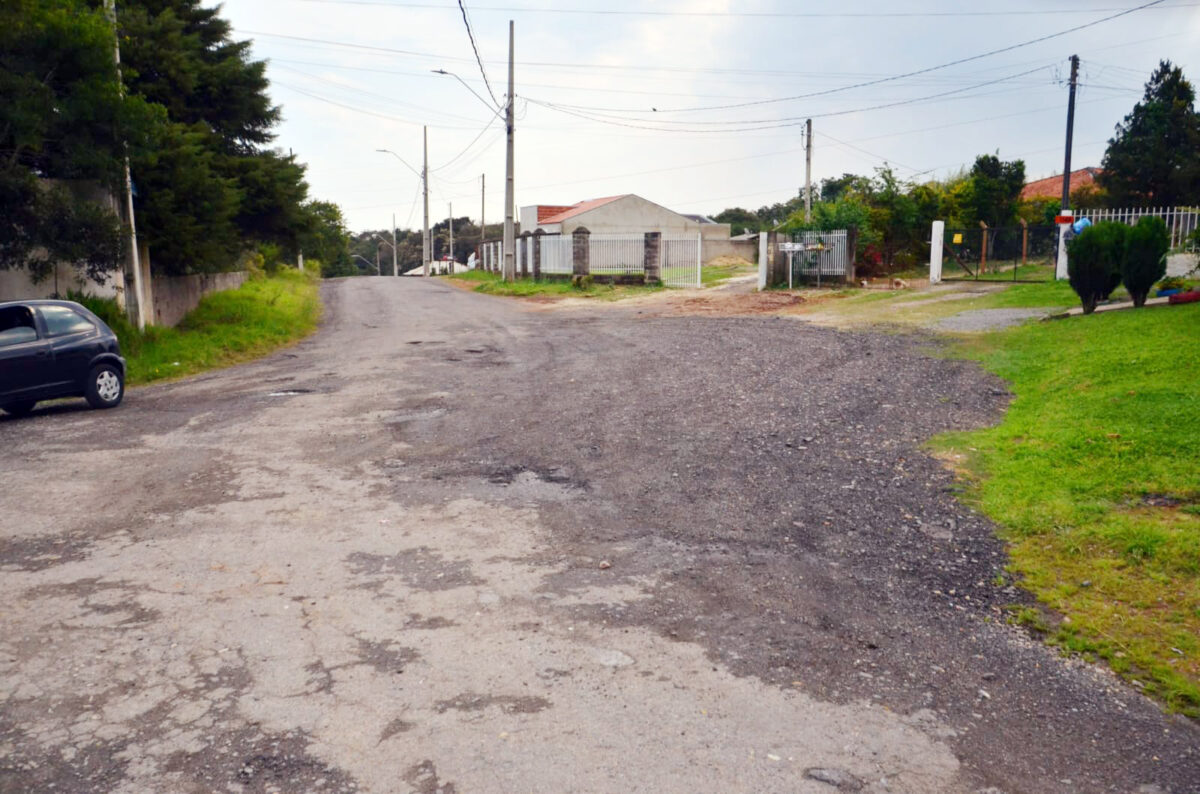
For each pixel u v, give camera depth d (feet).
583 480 24.54
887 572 17.88
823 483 23.97
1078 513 20.06
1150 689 13.25
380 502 22.52
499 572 17.61
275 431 31.63
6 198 44.57
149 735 11.59
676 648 14.32
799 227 100.42
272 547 19.02
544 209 215.72
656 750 11.28
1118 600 16.17
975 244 108.27
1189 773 11.18
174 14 63.67
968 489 23.15
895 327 56.80
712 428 30.63
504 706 12.35
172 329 62.54
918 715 12.42
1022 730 12.12
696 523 20.79
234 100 68.64
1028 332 48.01
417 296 113.91
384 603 16.01
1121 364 33.42
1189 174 112.57
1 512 21.61
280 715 12.08
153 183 58.44
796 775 10.80
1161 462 22.38
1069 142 87.81
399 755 11.11
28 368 35.14
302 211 74.69
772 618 15.58
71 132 46.85
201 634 14.62
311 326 78.84
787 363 44.32
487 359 50.98
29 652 13.96
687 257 107.14
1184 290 53.31
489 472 25.50
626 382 40.81
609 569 17.84
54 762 10.96
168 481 24.64
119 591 16.48
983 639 14.94
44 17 42.78
